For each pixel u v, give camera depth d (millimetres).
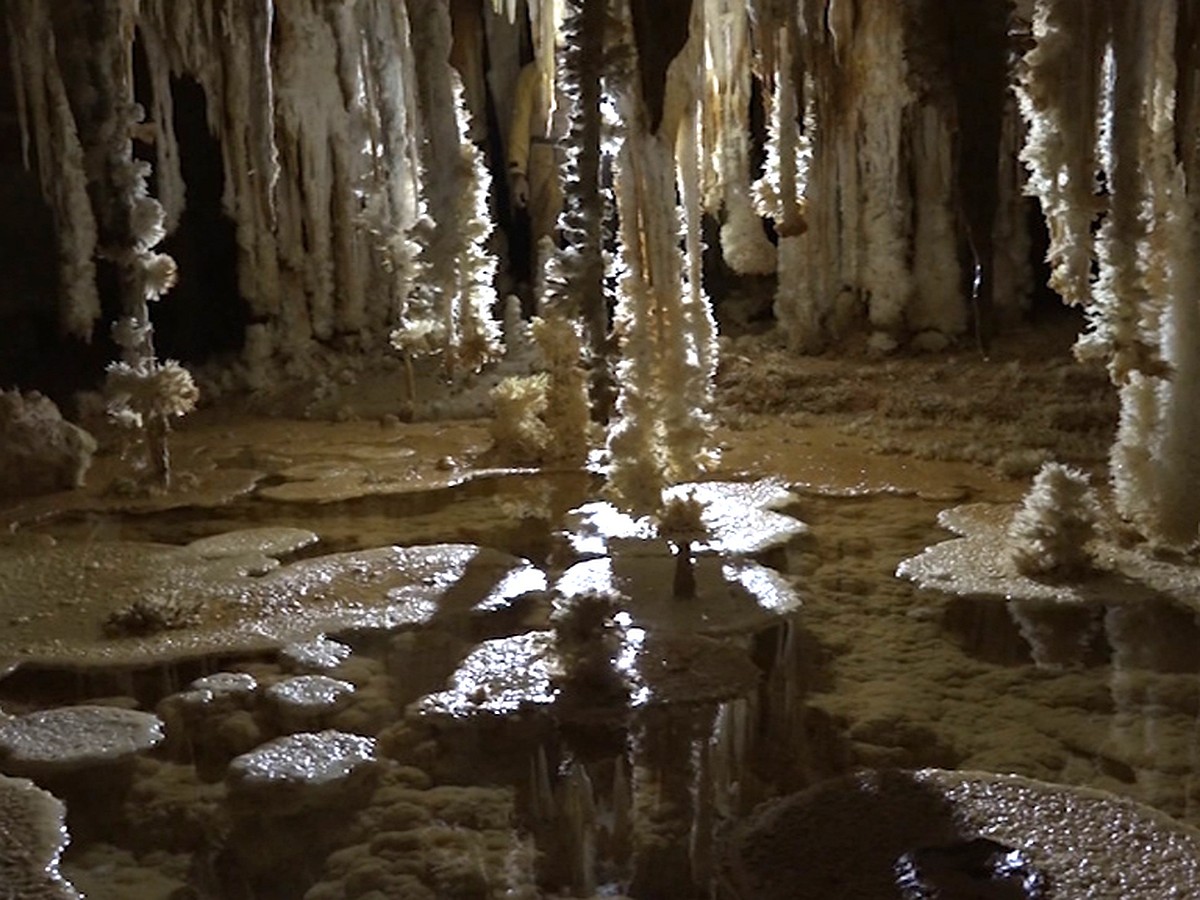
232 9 7359
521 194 9922
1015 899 2857
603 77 4699
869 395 7980
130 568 5418
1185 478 5027
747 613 4645
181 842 3277
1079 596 4727
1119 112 4512
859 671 4152
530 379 7293
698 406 4980
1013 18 6277
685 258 5117
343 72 7348
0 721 3965
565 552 5441
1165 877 2934
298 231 8984
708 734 3760
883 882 2941
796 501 6082
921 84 5062
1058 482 4941
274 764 3631
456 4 6961
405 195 6961
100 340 9805
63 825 3344
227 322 10242
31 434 6656
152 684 4273
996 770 3465
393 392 8664
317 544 5707
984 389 7863
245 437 7801
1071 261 4812
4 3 8727
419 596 4934
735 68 7164
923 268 8812
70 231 7961
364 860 3145
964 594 4789
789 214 6125
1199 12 4484
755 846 3113
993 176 5055
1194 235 4797
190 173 9969
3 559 5590
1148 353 4746
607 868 3084
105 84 6152
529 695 4023
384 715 3941
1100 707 3854
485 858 3143
